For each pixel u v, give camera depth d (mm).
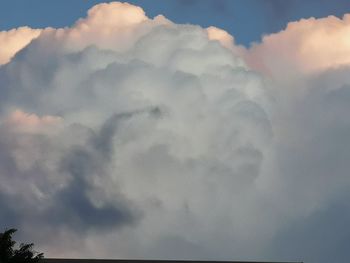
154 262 94438
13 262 53969
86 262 89812
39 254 56281
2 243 53812
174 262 98562
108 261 91188
